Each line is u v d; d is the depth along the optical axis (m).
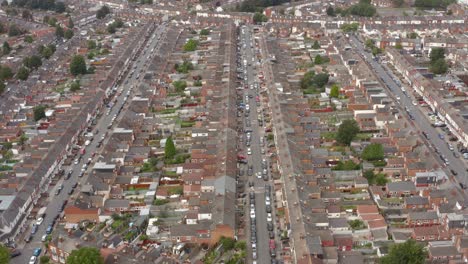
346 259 198.12
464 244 199.38
